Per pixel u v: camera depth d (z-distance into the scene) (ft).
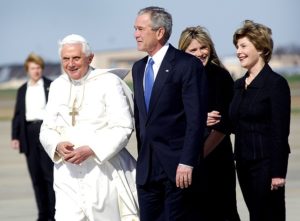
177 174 60.29
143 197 62.49
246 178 62.69
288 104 60.95
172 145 61.11
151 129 61.36
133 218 67.92
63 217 67.26
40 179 100.63
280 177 60.49
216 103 66.80
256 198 62.23
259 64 62.08
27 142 100.99
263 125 61.46
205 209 62.85
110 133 66.28
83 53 66.69
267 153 61.36
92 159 66.95
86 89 67.10
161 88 60.90
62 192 67.62
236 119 62.59
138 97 62.28
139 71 62.59
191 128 60.08
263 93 61.26
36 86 101.96
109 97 66.59
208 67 67.46
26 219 98.22
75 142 66.44
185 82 60.59
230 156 68.64
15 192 119.34
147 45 61.62
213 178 67.87
